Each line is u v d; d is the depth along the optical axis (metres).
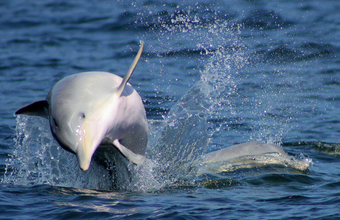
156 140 28.33
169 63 58.06
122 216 17.77
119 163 22.36
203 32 66.69
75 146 17.64
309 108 43.00
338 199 20.14
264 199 20.64
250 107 43.38
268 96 46.19
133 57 63.00
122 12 84.56
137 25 75.12
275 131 37.41
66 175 24.25
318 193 21.67
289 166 27.59
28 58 64.88
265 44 61.78
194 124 29.67
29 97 47.59
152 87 49.56
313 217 17.61
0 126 37.50
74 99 18.44
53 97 18.84
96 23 82.44
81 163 17.08
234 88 48.25
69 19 87.62
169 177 25.17
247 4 80.19
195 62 57.69
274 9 78.62
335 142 34.09
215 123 39.62
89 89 18.80
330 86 49.09
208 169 27.53
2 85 52.22
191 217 17.70
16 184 23.08
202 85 32.84
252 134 36.72
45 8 98.62
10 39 76.00
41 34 79.00
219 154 29.89
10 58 64.69
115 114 18.66
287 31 67.62
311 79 50.97
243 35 65.25
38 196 20.62
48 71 58.38
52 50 69.38
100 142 18.09
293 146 33.72
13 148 31.33
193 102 31.44
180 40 65.06
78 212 18.16
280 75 52.22
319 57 57.81
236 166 27.86
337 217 17.48
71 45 71.88
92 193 21.45
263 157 28.91
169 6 77.94
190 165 26.83
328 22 72.44
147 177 24.05
